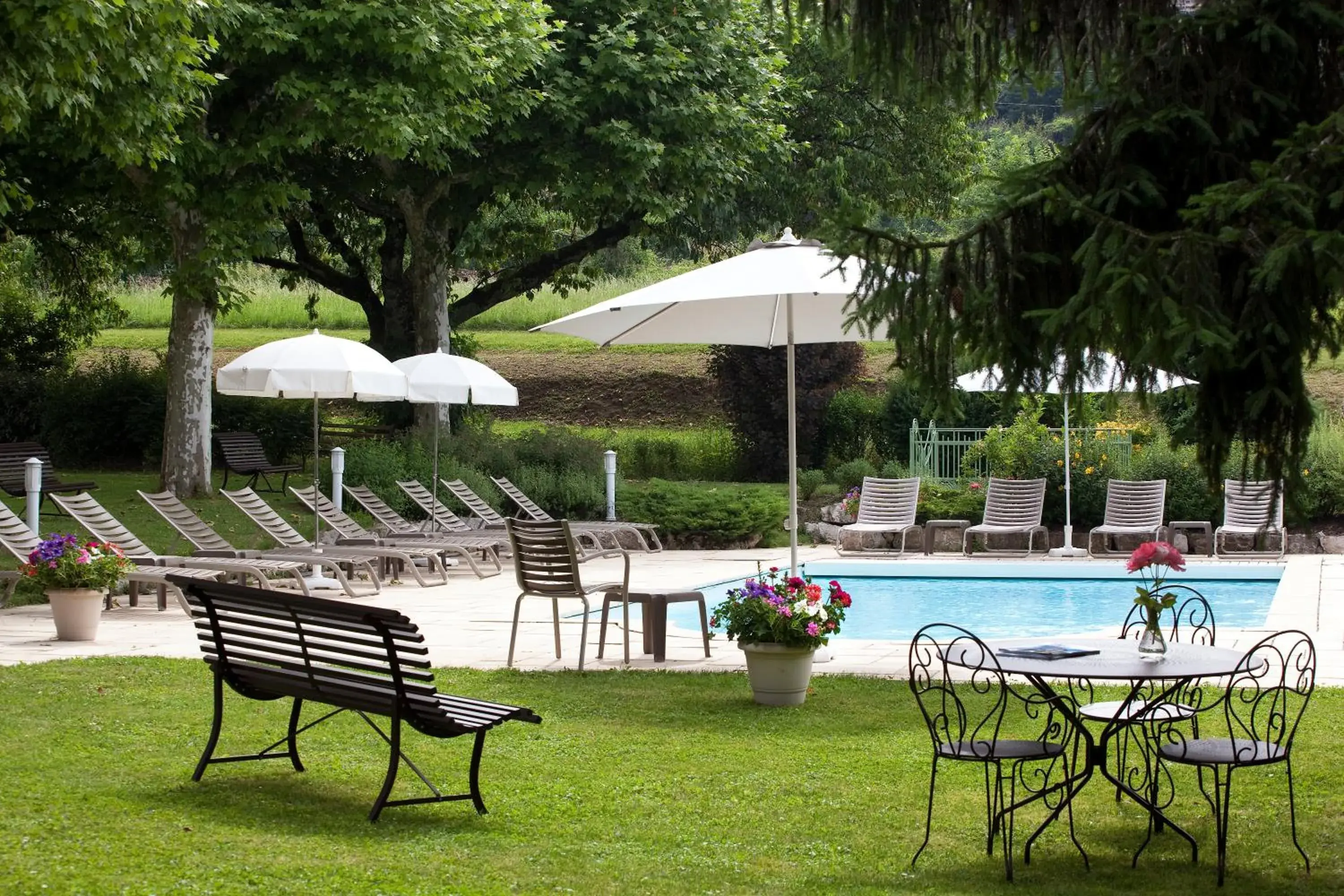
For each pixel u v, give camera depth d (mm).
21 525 13969
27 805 6012
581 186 21438
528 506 20891
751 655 8734
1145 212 5074
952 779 6891
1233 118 4980
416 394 17078
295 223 25250
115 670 9680
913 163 28562
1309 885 5309
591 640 11766
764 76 22812
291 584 15102
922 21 5914
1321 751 7316
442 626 12633
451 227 25297
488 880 5129
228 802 6238
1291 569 16672
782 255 9703
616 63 20938
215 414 25828
